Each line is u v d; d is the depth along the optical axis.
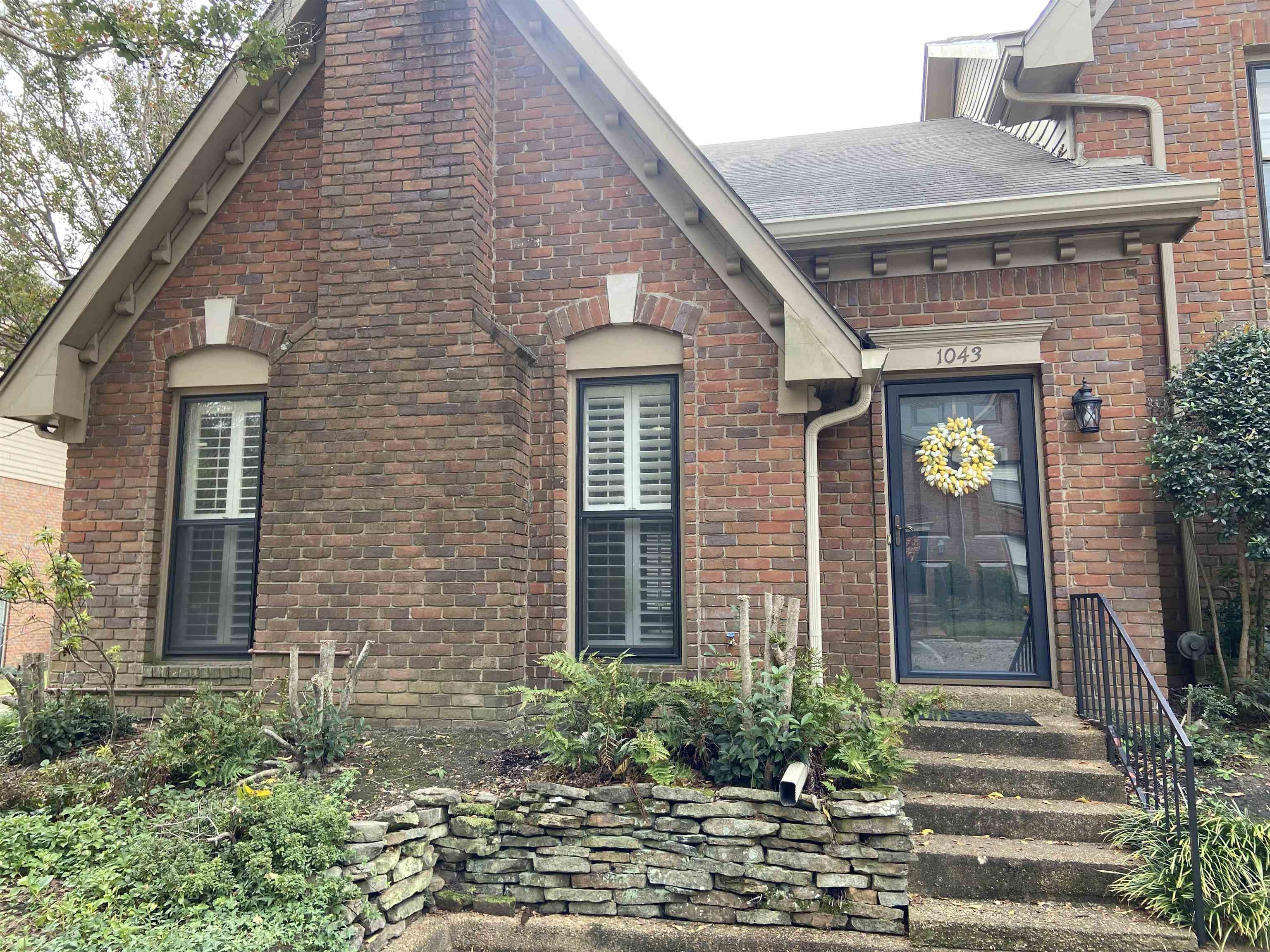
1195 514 6.02
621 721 4.82
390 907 4.18
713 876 4.39
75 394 6.79
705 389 6.19
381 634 5.89
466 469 5.96
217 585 6.71
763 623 5.92
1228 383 5.94
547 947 4.33
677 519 6.28
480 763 5.18
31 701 5.66
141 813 4.45
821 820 4.31
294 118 6.92
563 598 6.16
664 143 6.11
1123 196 6.10
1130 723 5.94
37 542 6.06
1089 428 6.29
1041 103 7.79
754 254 5.90
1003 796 5.04
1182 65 7.54
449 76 6.33
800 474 6.03
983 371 6.64
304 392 6.23
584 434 6.48
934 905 4.30
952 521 6.64
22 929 3.53
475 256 6.19
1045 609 6.38
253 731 5.00
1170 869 4.20
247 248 6.84
